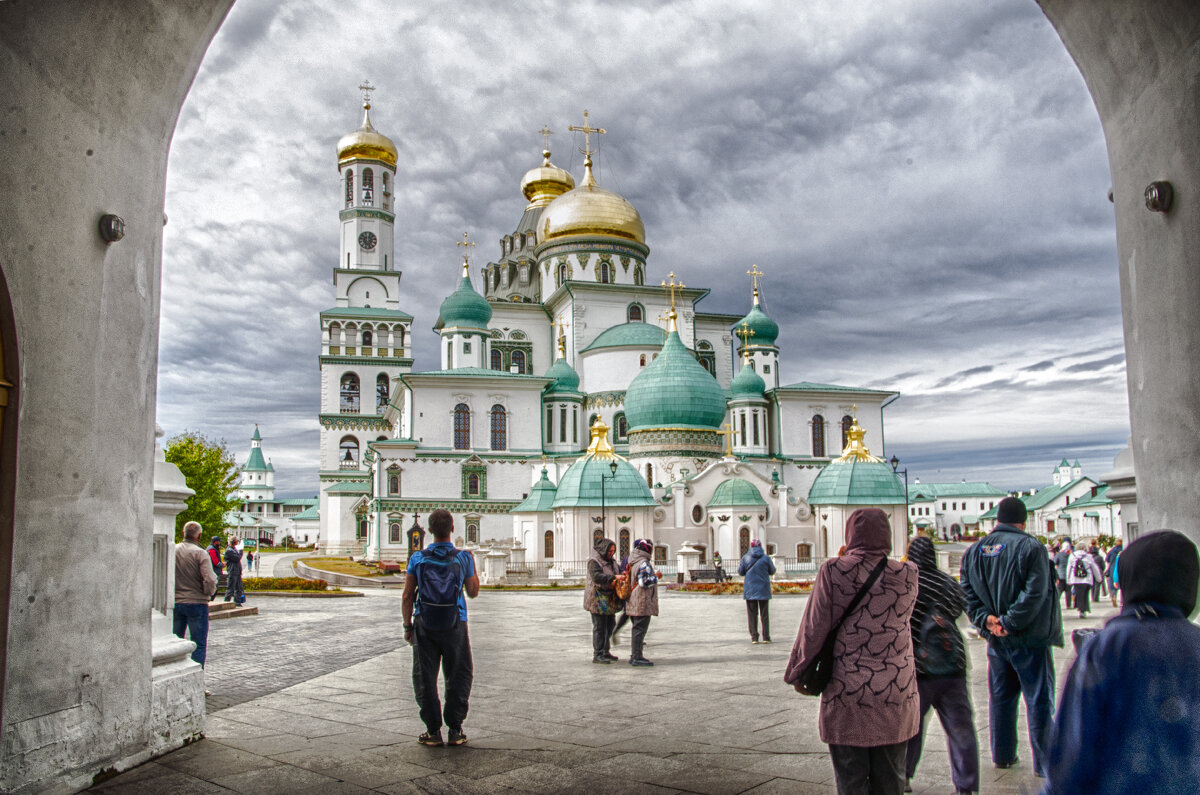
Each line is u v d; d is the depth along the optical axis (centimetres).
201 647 1406
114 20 891
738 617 2805
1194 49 738
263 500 19188
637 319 8544
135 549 961
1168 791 427
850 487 6212
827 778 888
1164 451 807
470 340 8406
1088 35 892
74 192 876
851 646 671
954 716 821
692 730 1112
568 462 7656
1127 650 454
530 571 5672
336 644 2056
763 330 8988
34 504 816
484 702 1318
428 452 7506
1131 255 868
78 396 878
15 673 789
